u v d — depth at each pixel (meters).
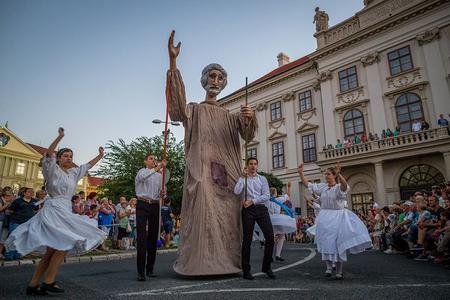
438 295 3.14
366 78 20.53
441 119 16.47
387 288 3.51
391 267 5.66
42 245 3.08
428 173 17.12
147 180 4.60
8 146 44.34
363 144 18.84
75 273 5.06
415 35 18.75
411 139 17.09
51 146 3.53
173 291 3.28
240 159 5.00
